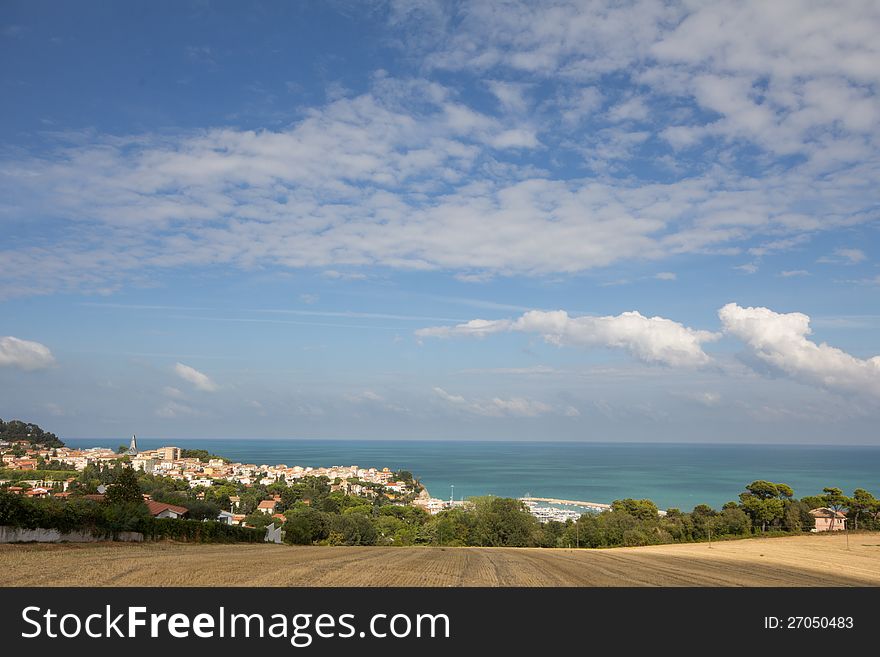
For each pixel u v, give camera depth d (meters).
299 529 67.62
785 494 83.62
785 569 33.62
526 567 30.25
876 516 78.88
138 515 36.09
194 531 41.38
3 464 163.38
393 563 29.72
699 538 77.06
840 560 41.31
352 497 177.88
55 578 18.52
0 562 21.17
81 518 31.08
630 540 74.62
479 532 91.31
